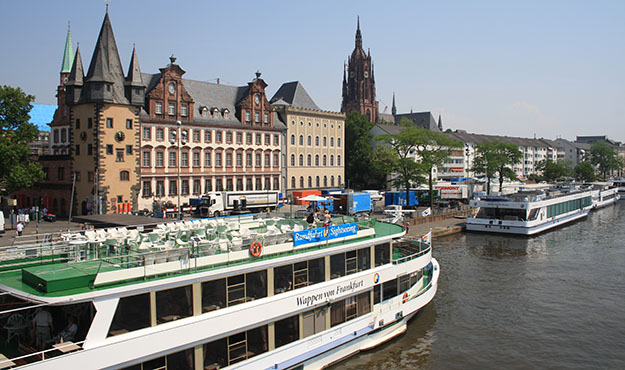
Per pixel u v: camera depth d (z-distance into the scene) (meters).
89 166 59.91
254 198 67.81
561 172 153.25
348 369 21.91
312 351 20.41
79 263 16.83
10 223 50.78
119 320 14.96
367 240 23.56
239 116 79.75
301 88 97.12
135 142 62.50
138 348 14.83
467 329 27.02
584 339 25.86
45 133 98.00
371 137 116.38
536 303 31.61
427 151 80.44
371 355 23.44
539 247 51.78
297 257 19.86
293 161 89.19
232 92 82.31
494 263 43.50
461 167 146.88
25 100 52.47
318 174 95.00
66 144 67.88
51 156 66.12
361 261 23.23
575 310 30.33
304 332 20.20
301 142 90.88
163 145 67.56
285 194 87.50
